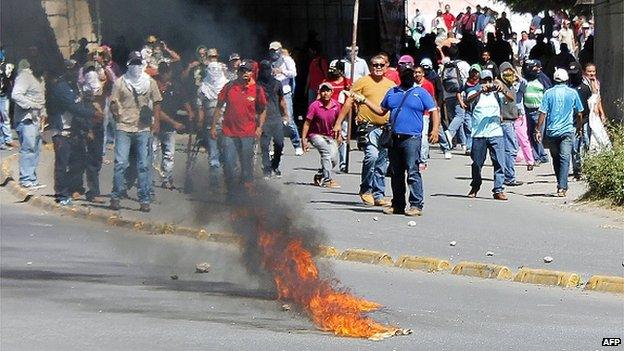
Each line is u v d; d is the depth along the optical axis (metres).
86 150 30.81
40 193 32.06
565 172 33.50
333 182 34.72
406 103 29.44
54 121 30.39
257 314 17.84
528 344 16.33
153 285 19.95
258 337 16.31
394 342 16.30
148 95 29.25
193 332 16.52
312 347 15.77
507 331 17.20
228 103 29.20
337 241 25.31
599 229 27.78
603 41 42.69
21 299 18.64
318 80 44.06
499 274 22.06
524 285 21.48
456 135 47.06
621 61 39.75
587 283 21.20
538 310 19.03
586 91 37.03
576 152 37.12
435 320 17.94
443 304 19.33
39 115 33.03
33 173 33.22
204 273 20.88
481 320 18.05
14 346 15.55
